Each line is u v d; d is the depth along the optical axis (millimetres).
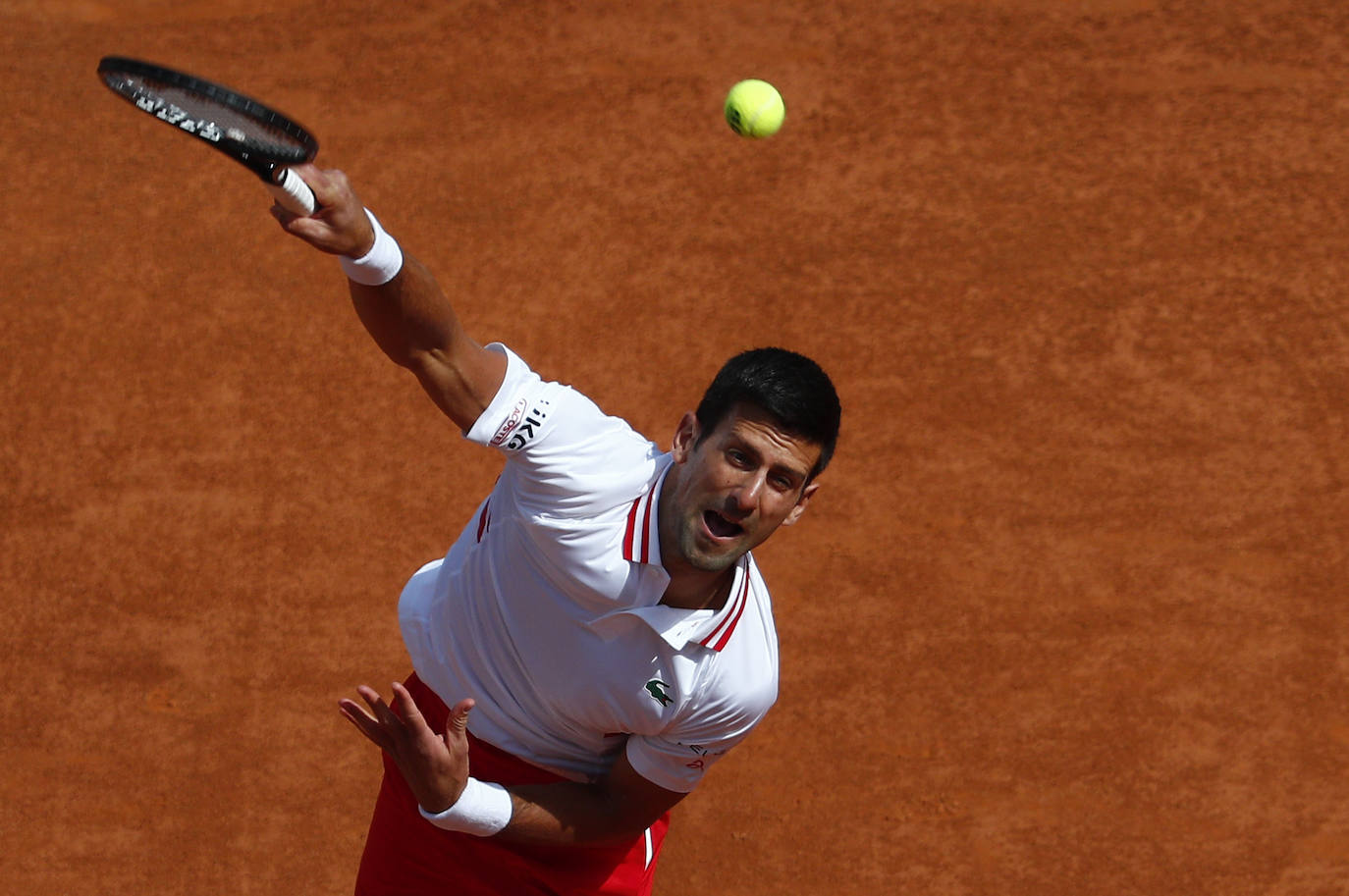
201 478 35438
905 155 41281
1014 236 39344
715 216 40188
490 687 17031
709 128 42188
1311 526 33844
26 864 29656
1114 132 41562
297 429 36375
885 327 37594
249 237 40312
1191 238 39188
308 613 33000
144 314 38781
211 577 33688
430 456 35781
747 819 29656
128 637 32844
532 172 41469
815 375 13984
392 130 42719
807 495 14867
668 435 35812
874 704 31047
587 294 38688
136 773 30844
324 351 37906
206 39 45312
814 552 33500
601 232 40000
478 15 45375
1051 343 37156
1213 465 34875
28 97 43875
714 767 30406
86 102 43750
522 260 39500
